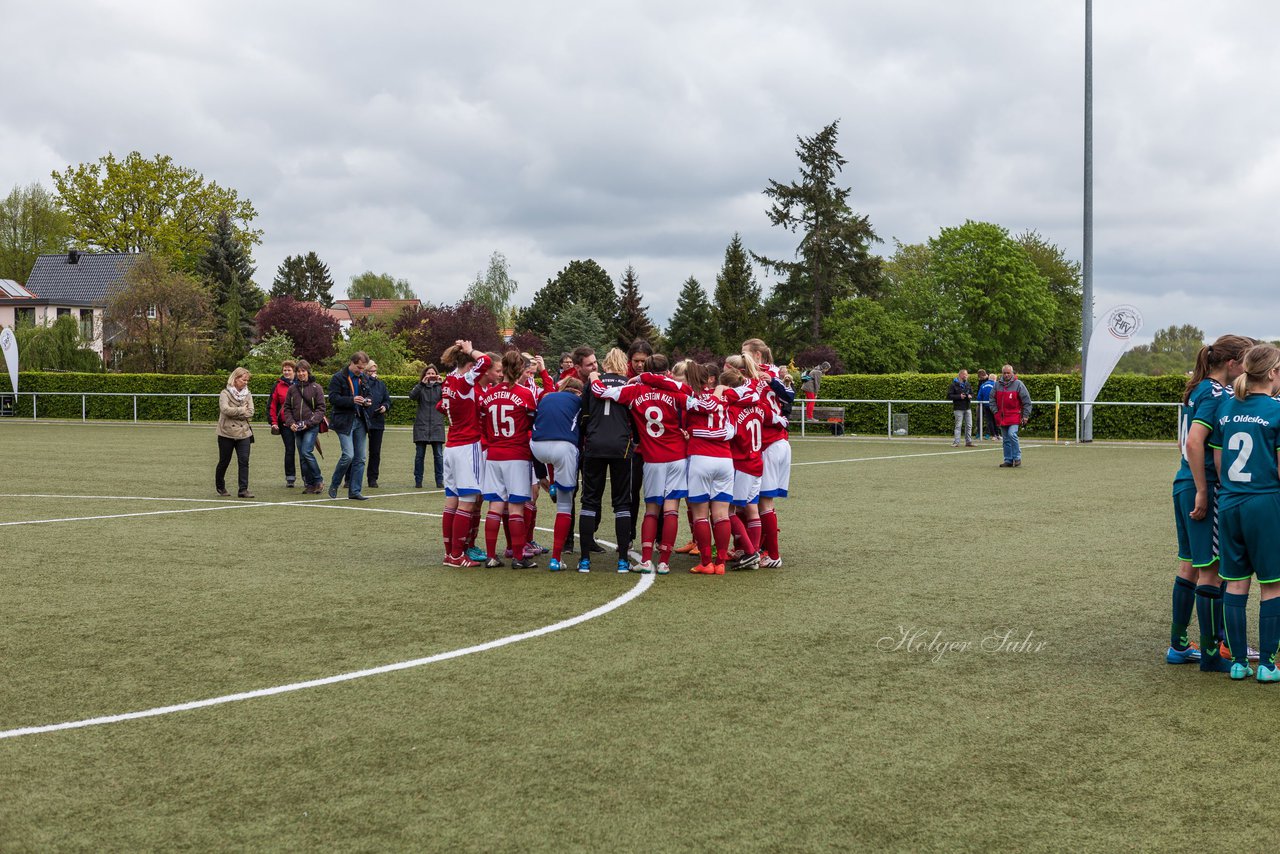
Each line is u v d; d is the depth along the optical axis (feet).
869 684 20.10
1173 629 21.68
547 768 15.75
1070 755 16.37
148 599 27.96
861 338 218.59
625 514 32.27
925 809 14.33
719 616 25.86
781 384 33.19
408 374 148.05
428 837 13.44
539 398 32.68
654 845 13.23
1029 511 45.78
